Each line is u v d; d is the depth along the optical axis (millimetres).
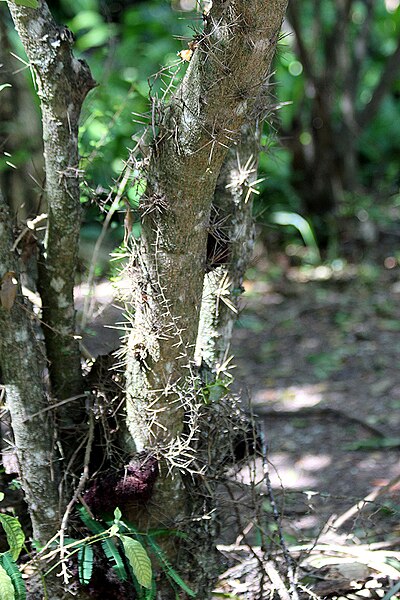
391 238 6273
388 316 5066
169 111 1732
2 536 2037
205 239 1831
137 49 6574
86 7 6930
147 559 1753
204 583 2100
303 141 6203
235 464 2178
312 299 5402
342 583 2207
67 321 2010
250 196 2084
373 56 7941
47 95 1828
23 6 1768
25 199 3520
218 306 2080
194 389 1946
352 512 2510
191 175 1718
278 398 4031
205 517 1985
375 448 3480
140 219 1880
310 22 6957
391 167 7375
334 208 6246
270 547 2166
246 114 1693
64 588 1924
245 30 1564
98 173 2889
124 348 1931
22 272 2023
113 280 2041
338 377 4273
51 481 1929
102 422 1959
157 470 1926
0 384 2076
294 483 3168
